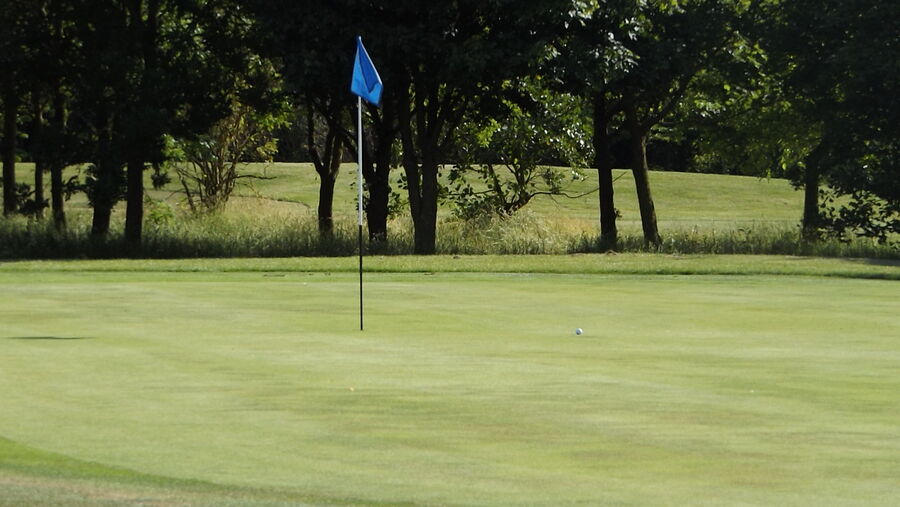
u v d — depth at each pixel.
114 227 77.44
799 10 74.25
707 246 70.94
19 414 18.33
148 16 70.94
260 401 19.56
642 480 14.38
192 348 26.25
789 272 51.84
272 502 12.95
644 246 71.81
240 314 33.97
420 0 66.19
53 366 23.39
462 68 64.69
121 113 67.38
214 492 13.41
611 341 28.08
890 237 81.75
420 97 70.81
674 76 71.88
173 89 67.19
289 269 53.06
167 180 71.25
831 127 74.69
